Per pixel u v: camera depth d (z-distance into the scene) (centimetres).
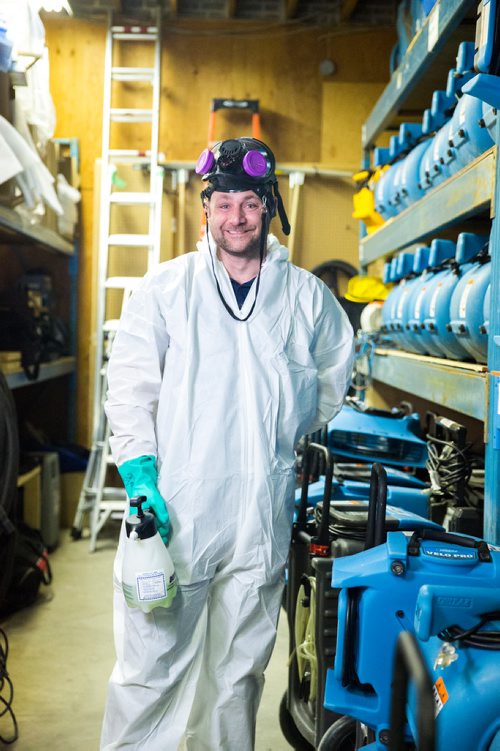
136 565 151
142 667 161
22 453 404
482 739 112
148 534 151
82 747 210
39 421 497
